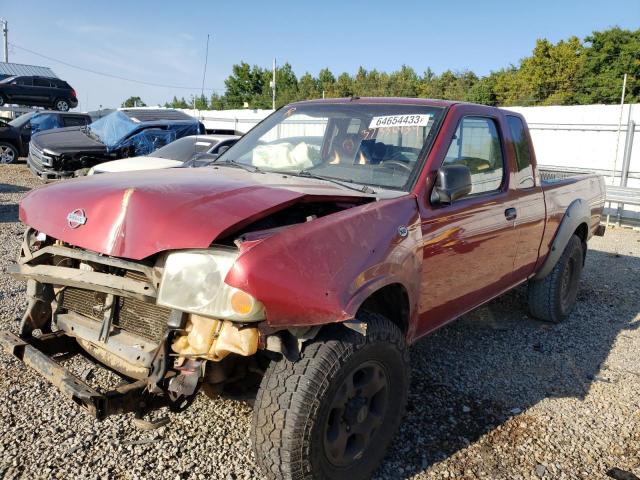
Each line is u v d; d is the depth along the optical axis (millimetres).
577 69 36656
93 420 3201
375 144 3512
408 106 3648
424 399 3693
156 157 9297
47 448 2918
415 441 3199
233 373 2604
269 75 58312
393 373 2779
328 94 54500
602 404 3762
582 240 5586
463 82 46125
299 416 2279
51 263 2857
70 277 2596
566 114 13234
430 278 3166
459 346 4664
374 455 2764
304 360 2354
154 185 2596
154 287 2330
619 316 5672
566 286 5371
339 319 2312
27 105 26938
